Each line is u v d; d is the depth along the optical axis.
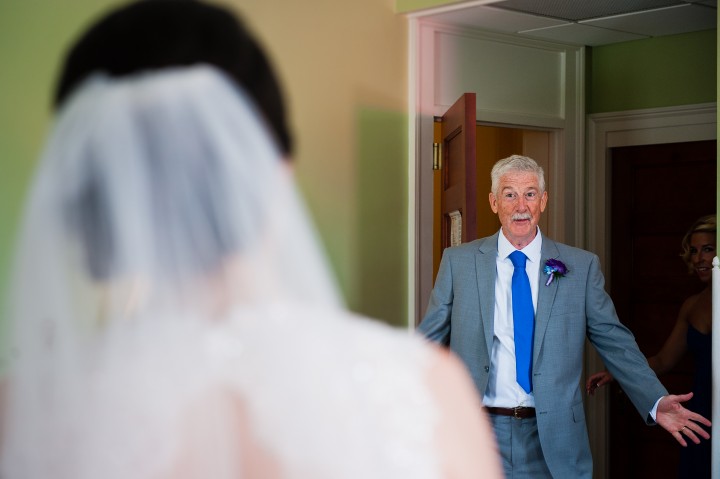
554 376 3.09
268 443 0.57
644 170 5.02
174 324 0.58
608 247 5.11
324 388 0.58
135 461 0.56
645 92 4.96
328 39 4.15
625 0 4.13
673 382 4.88
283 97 0.62
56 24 3.24
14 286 0.60
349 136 4.23
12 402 0.58
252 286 0.59
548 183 5.11
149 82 0.59
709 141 4.78
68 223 0.58
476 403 0.63
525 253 3.21
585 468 3.08
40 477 0.58
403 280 4.45
